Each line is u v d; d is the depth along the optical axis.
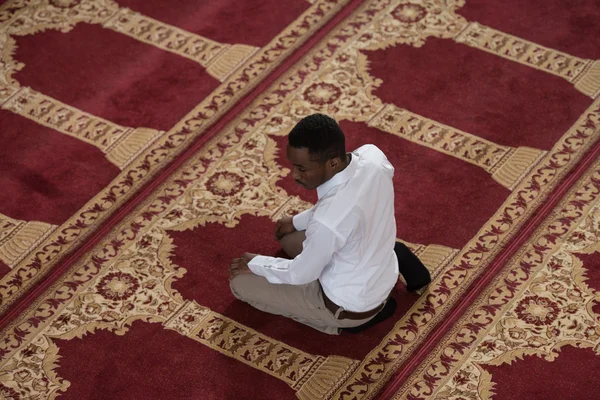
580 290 3.44
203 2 4.77
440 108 4.18
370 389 3.20
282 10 4.71
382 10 4.68
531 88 4.25
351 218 2.74
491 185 3.84
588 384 3.17
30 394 3.23
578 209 3.72
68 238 3.73
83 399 3.21
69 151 4.07
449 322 3.38
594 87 4.24
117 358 3.31
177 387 3.23
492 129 4.07
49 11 4.74
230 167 3.96
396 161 3.96
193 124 4.16
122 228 3.74
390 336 3.34
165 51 4.52
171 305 3.47
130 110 4.24
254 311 3.43
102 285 3.54
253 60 4.46
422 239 3.66
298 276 2.92
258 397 3.19
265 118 4.17
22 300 3.52
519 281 3.49
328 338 3.34
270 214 3.77
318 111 4.19
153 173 3.96
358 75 4.35
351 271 2.97
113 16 4.70
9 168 4.01
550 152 3.96
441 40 4.51
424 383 3.21
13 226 3.78
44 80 4.40
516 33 4.53
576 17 4.59
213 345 3.34
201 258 3.62
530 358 3.26
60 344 3.37
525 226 3.67
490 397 3.16
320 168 2.69
